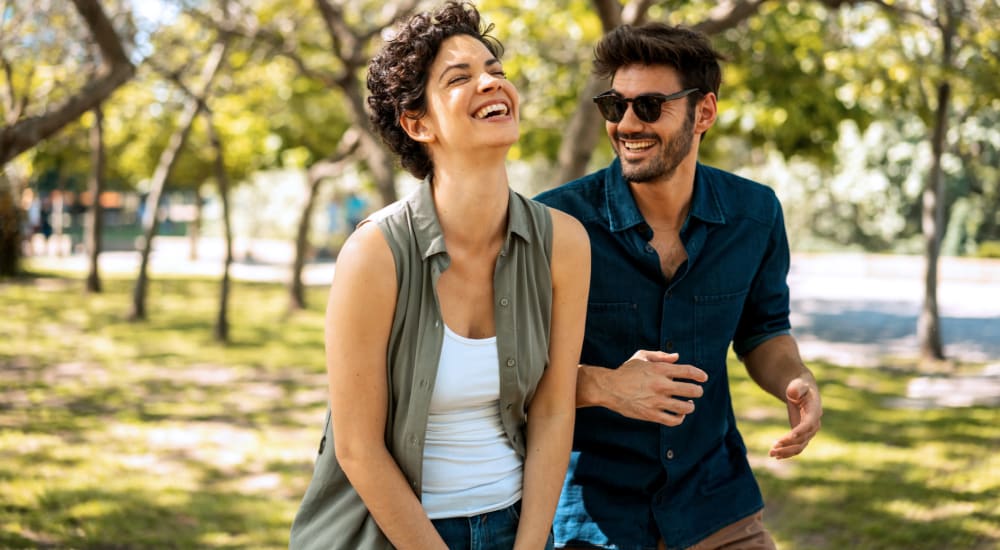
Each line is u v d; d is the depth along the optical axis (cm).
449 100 187
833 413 755
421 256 191
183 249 2969
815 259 2392
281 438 691
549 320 204
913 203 2575
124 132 1700
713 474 260
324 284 1983
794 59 939
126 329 1245
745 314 275
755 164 2327
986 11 838
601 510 252
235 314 1424
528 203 203
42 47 830
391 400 195
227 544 461
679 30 243
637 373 221
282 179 3412
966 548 457
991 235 2455
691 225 253
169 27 1077
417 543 189
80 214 3156
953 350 1097
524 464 206
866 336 1246
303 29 1157
